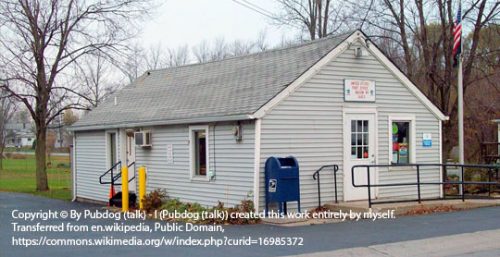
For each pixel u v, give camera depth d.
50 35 30.31
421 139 19.17
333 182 17.17
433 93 28.23
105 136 23.20
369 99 17.95
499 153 26.08
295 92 16.47
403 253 10.88
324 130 17.02
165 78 24.22
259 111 15.70
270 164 15.66
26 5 29.33
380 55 18.12
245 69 19.80
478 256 10.59
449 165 17.47
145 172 20.02
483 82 34.31
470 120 32.62
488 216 15.51
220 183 17.20
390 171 18.39
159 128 19.97
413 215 15.95
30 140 105.50
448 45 27.73
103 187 23.45
